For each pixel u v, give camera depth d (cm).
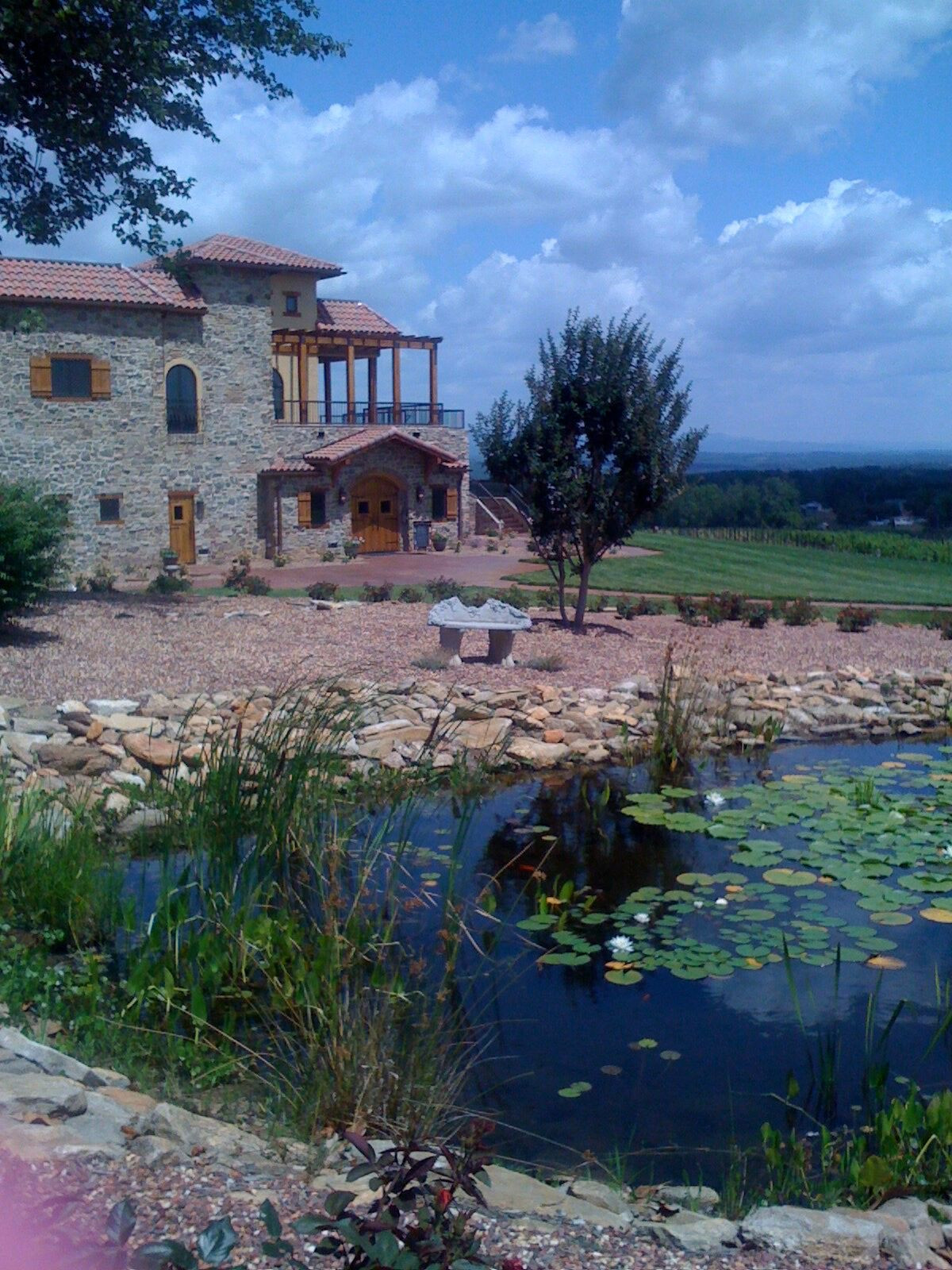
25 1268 266
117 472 3275
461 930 721
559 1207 412
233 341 3475
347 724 907
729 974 707
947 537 4616
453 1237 259
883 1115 498
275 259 3753
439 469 3872
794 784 1157
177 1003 624
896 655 1850
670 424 1878
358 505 3738
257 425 3534
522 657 1630
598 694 1431
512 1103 552
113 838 878
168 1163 382
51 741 1096
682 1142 519
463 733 1232
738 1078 582
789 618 2181
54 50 1842
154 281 3391
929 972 713
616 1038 624
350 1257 303
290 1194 373
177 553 3406
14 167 2019
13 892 727
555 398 1855
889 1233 384
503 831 1005
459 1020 641
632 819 1047
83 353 3197
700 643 1852
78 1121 414
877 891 850
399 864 764
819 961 729
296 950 647
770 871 898
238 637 1634
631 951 742
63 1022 584
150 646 1539
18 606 1566
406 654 1567
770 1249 373
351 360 3816
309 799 806
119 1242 236
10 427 3103
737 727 1378
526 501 1920
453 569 3262
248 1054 575
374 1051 523
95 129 1956
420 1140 448
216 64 2059
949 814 1050
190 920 672
